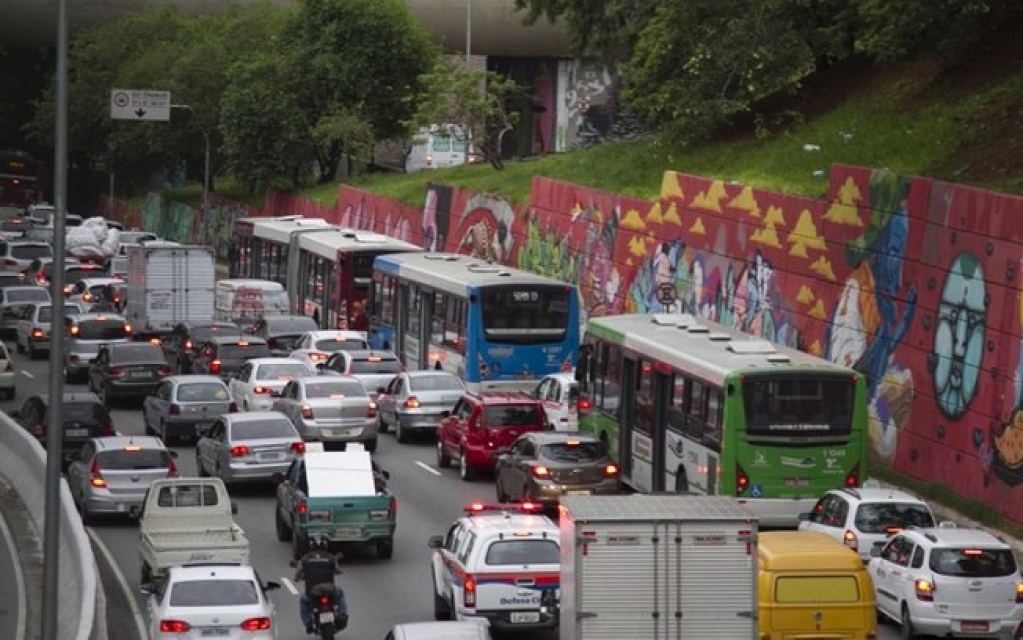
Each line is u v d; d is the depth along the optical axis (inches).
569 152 5344.5
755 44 3809.1
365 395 2876.5
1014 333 2217.0
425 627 1333.7
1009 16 3297.2
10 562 2214.6
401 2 6274.6
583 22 4822.8
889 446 2536.9
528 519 1688.0
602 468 2244.1
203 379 2970.0
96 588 1759.4
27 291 4576.8
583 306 3752.5
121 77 7175.2
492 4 6983.3
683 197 3289.9
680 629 1341.0
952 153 2972.4
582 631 1336.1
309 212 6053.2
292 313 4296.3
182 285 4057.6
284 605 1862.7
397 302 3511.3
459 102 5339.6
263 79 6353.3
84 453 2411.4
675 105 4001.0
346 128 5999.0
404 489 2554.1
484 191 4539.9
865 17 3558.1
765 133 3811.5
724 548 1346.0
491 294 3021.7
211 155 7007.9
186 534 1899.6
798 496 2042.3
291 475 2164.1
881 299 2576.3
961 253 2359.7
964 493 2324.1
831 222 2736.2
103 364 3459.6
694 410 2144.4
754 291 2994.6
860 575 1453.0
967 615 1621.6
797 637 1441.9
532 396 2888.8
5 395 3550.7
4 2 7637.8
